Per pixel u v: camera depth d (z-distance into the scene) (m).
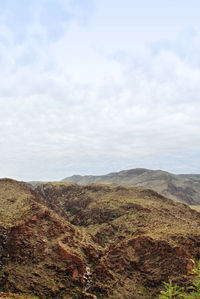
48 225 43.66
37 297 31.97
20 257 37.03
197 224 62.16
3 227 39.56
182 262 38.25
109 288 35.72
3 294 30.69
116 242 57.69
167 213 71.56
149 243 42.53
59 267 36.28
